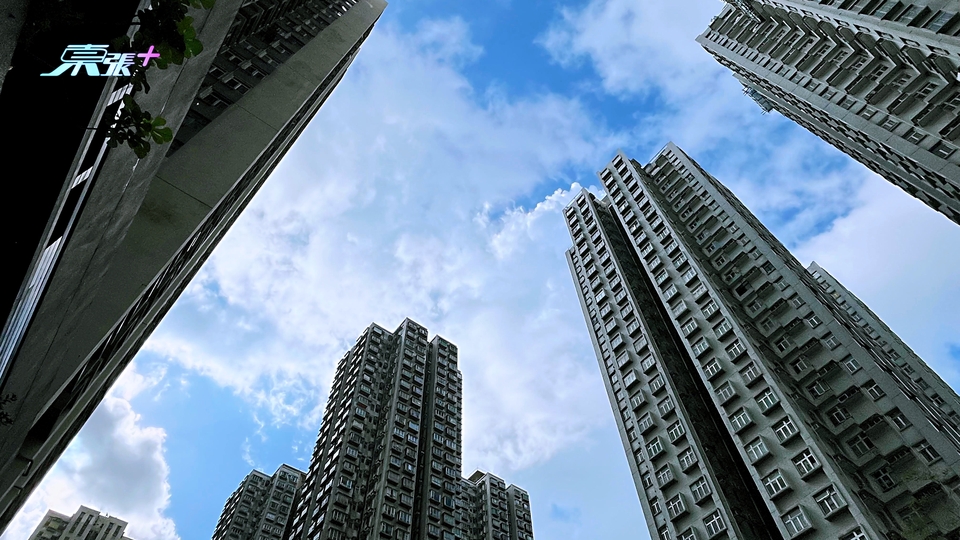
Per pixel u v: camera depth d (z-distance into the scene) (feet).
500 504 313.32
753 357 134.82
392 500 210.59
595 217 232.12
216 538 316.60
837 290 299.17
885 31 142.51
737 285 162.71
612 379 172.65
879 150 168.04
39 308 20.54
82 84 13.26
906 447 108.88
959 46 121.49
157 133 12.05
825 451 110.73
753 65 213.25
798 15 187.83
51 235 15.38
